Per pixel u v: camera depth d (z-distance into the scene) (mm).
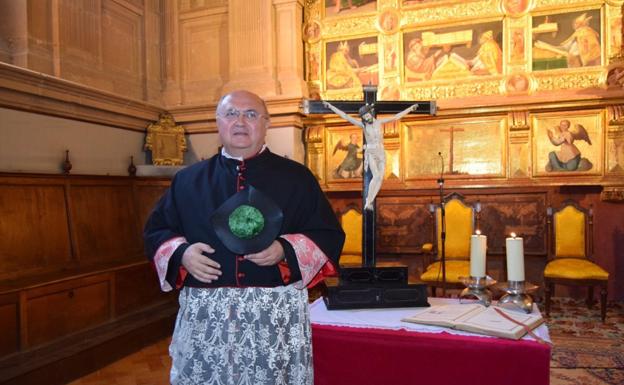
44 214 4438
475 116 6375
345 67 6977
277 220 1656
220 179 1824
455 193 5750
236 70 6914
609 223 6004
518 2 6281
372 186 2869
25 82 4672
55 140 5246
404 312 2516
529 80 6246
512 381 1992
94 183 5082
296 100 6441
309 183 1899
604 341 4512
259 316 1672
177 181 1902
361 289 2611
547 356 1946
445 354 2078
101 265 4727
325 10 7055
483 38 6438
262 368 1646
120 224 5297
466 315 2309
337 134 6898
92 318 4309
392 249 6555
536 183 6141
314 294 6594
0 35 5086
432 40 6621
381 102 3066
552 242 5848
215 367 1648
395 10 6738
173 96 7152
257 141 1826
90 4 5957
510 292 2467
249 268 1693
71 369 3881
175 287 1745
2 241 4000
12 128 4727
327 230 1844
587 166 5992
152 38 7102
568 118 6062
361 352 2201
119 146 6254
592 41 6059
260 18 6816
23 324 3627
